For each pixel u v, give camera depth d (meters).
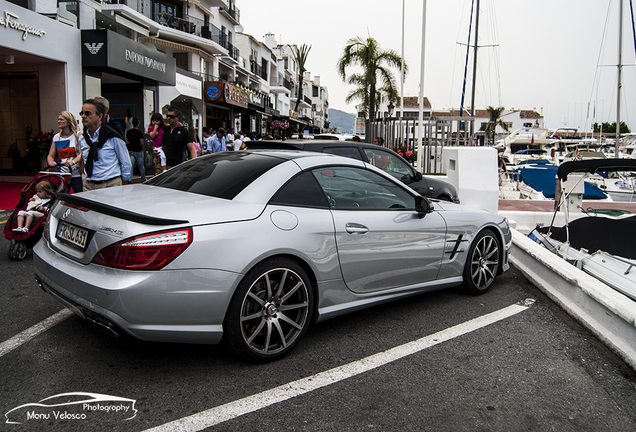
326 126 120.25
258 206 3.09
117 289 2.55
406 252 3.92
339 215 3.49
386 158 7.48
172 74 17.19
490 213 4.95
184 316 2.69
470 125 20.61
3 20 9.94
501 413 2.64
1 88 12.59
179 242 2.66
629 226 5.21
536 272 5.26
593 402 2.81
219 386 2.80
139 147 12.26
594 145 43.56
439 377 3.03
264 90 50.59
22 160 12.75
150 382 2.82
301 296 3.25
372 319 4.04
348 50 28.81
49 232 3.20
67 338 3.40
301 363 3.15
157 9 26.53
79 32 12.63
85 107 5.08
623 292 4.29
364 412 2.58
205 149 15.69
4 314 3.82
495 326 3.97
